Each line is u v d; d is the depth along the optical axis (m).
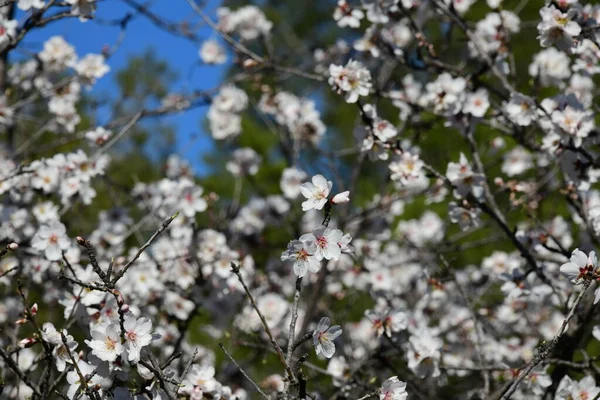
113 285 2.67
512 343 5.45
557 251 4.06
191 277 4.97
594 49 4.47
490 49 4.76
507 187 4.35
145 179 9.25
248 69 5.90
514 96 4.08
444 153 6.88
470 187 4.09
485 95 4.32
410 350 4.02
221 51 6.12
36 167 4.64
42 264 4.38
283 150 6.61
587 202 4.52
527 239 4.38
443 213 8.32
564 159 4.08
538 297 4.79
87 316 3.64
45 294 5.07
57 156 4.68
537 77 4.57
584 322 4.04
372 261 5.92
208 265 4.96
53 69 5.33
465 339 5.46
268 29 6.34
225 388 3.40
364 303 6.71
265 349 4.92
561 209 6.64
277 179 8.85
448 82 4.35
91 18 4.10
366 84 3.91
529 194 4.80
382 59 5.25
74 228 5.74
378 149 4.05
